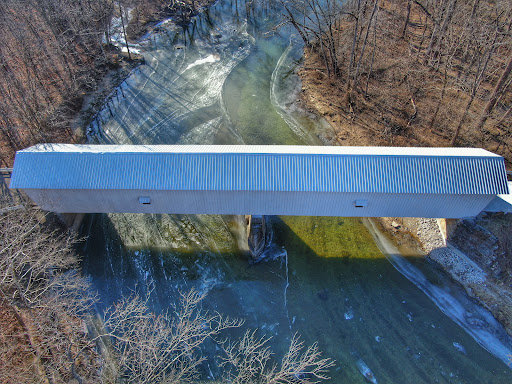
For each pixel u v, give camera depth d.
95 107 46.38
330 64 51.16
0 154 38.97
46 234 30.48
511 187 30.00
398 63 49.44
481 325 28.11
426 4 50.28
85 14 50.78
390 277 31.16
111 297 30.12
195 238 33.81
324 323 28.69
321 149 30.52
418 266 31.73
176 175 28.66
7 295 26.62
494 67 44.56
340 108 45.28
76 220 34.28
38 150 29.81
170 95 48.06
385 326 28.41
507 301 28.47
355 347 27.39
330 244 33.47
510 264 29.19
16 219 29.20
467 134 39.59
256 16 62.06
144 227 34.53
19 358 25.30
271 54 54.50
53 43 49.00
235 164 28.91
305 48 54.97
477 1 44.16
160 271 31.72
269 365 26.55
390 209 29.56
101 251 32.94
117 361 26.36
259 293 30.44
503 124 39.84
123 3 62.34
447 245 32.06
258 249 32.22
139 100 47.38
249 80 50.09
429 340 27.58
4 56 45.84
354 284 30.81
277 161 28.94
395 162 28.62
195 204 29.92
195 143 41.47
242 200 29.39
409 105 44.06
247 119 44.53
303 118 44.72
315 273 31.56
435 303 29.52
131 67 52.47
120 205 30.22
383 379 25.81
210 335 27.98
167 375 25.89
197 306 29.62
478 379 25.64
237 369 24.69
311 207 29.70
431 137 40.19
